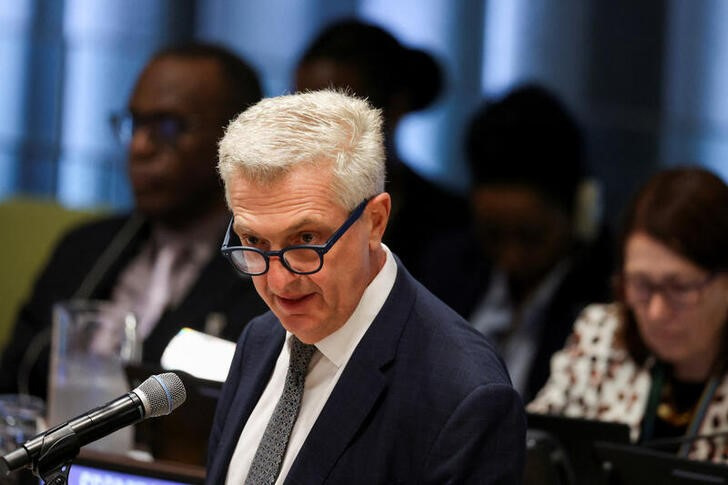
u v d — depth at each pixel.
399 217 10.06
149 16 15.09
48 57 14.77
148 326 9.30
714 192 7.31
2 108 14.62
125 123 9.48
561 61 15.51
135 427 7.20
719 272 7.29
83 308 7.56
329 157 4.55
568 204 10.00
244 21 15.20
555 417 6.79
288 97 4.73
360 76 9.57
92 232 10.02
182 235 9.51
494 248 10.10
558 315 9.81
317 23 15.32
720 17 15.61
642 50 15.55
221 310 8.82
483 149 9.97
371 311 4.94
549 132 9.87
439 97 10.27
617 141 15.36
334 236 4.58
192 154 9.27
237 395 5.39
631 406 7.87
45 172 14.69
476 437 4.60
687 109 15.55
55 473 4.54
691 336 7.41
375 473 4.73
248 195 4.58
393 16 15.41
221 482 5.21
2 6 14.66
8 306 13.02
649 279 7.37
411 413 4.76
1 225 13.12
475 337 4.96
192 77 9.30
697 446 7.31
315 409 5.00
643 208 7.43
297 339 5.09
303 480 4.80
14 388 9.81
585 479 6.67
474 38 15.40
